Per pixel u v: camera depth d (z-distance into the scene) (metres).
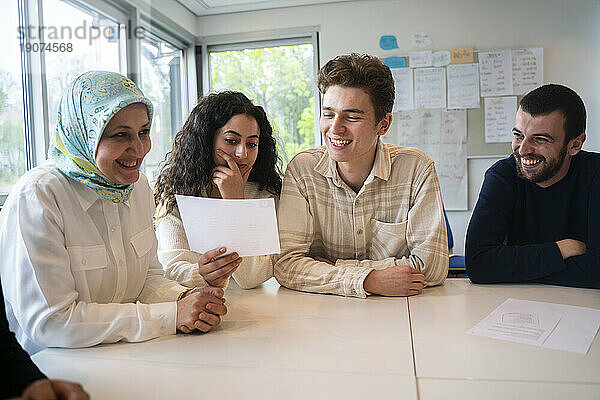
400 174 1.46
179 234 1.45
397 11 3.89
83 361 0.91
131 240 1.19
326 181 1.49
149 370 0.86
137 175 1.07
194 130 1.46
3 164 2.07
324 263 1.41
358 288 1.30
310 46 4.14
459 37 3.81
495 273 1.42
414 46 3.87
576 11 3.67
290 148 4.23
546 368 0.84
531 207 1.56
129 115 1.00
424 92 3.84
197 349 0.96
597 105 3.68
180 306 1.05
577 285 1.37
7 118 2.10
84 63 2.68
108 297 1.14
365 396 0.75
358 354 0.92
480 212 1.51
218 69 4.29
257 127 1.49
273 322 1.12
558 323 1.07
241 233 1.13
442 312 1.17
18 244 0.96
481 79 3.77
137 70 3.27
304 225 1.49
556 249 1.40
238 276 1.39
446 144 3.83
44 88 2.28
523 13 3.73
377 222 1.47
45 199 0.99
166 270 1.37
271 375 0.83
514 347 0.94
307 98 4.18
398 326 1.07
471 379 0.80
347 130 1.32
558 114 1.41
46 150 2.28
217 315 1.07
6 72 2.10
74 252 1.04
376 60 1.33
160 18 3.62
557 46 3.71
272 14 4.11
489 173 1.60
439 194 1.44
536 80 3.73
